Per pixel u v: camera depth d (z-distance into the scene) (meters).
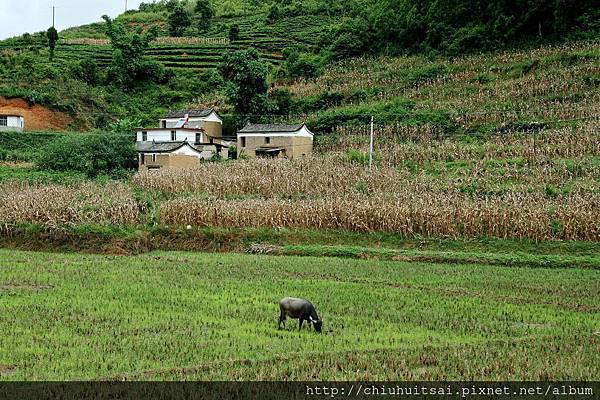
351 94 94.12
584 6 99.56
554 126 72.75
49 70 103.88
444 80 93.25
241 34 133.50
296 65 106.94
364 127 81.25
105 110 100.38
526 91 82.38
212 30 141.75
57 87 100.31
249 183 59.72
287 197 57.28
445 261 41.84
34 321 25.66
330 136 81.75
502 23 102.31
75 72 107.56
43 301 29.19
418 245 46.06
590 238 45.41
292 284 33.91
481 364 20.83
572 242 44.94
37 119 92.44
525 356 21.70
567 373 19.95
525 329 25.84
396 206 47.69
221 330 24.80
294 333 24.52
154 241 46.16
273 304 29.41
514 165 61.88
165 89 110.50
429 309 28.95
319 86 99.81
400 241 46.62
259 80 90.69
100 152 73.06
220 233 46.56
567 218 45.75
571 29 98.06
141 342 23.03
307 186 58.94
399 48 110.31
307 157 71.12
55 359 21.08
